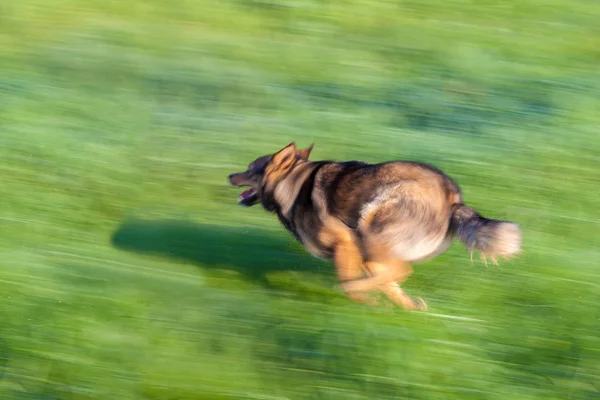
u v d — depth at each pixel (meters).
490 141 15.27
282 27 22.23
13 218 11.06
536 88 18.83
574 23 23.53
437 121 16.42
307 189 9.34
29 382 7.72
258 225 11.40
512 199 12.55
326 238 9.05
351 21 22.86
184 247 10.52
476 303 9.27
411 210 8.52
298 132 15.50
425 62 20.45
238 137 15.08
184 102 16.92
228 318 8.73
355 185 8.82
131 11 22.80
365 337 8.41
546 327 8.88
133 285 9.40
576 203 12.47
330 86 18.42
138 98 16.97
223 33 21.70
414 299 9.17
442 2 24.41
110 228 11.05
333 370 7.99
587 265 10.41
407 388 7.82
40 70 18.34
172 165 13.54
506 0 24.69
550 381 8.01
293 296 9.22
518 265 10.21
